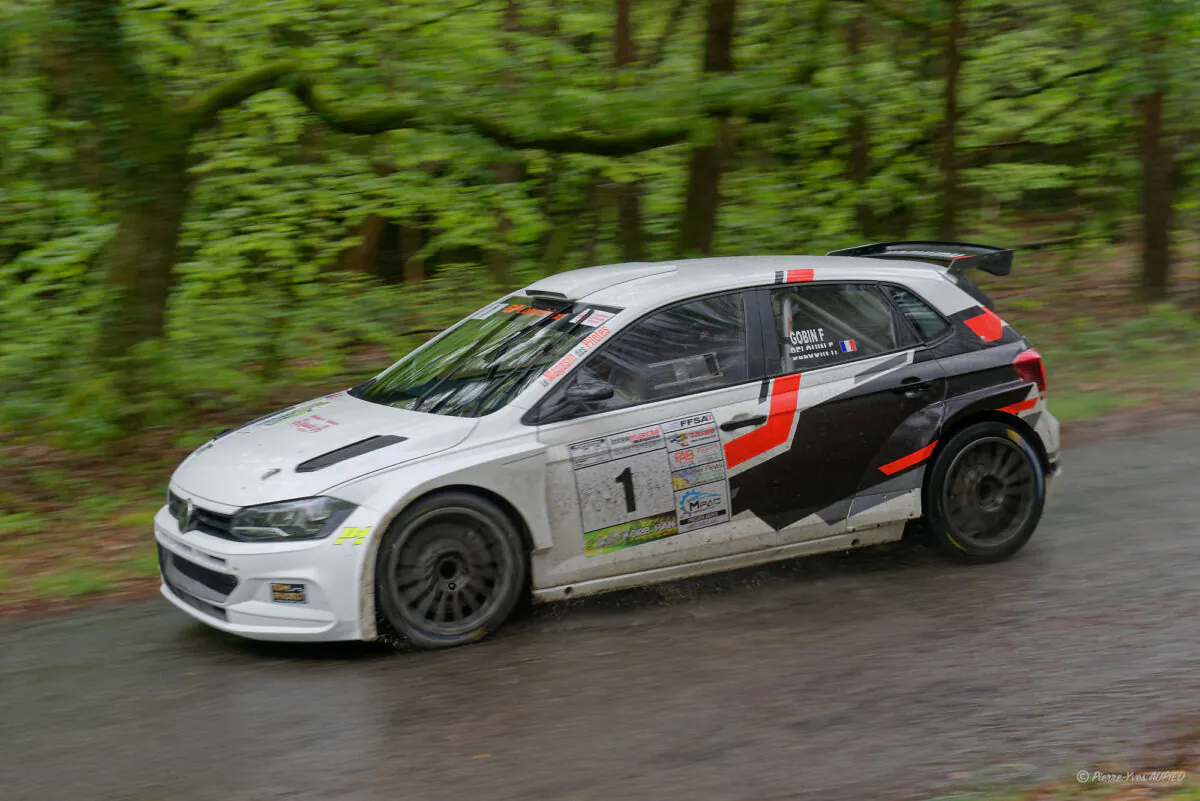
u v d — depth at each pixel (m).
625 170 10.82
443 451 5.01
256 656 4.96
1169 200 13.30
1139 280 13.61
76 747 4.09
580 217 11.85
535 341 5.59
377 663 4.82
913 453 5.80
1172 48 12.03
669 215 11.54
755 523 5.54
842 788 3.60
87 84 8.62
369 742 4.05
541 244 11.82
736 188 12.08
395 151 9.95
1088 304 13.63
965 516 5.95
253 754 3.98
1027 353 6.16
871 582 5.72
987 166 13.89
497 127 9.46
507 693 4.46
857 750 3.87
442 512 4.94
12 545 6.97
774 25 11.13
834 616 5.24
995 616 5.16
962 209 13.36
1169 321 12.61
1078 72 12.91
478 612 5.04
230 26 9.29
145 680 4.73
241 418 9.58
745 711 4.22
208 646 5.12
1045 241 14.42
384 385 5.95
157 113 8.84
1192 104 12.74
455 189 10.41
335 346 10.29
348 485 4.86
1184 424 9.04
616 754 3.89
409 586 4.91
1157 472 7.68
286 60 9.21
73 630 5.41
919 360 5.93
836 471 5.67
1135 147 13.73
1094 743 3.85
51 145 9.67
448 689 4.51
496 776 3.76
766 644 4.91
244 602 4.86
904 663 4.64
